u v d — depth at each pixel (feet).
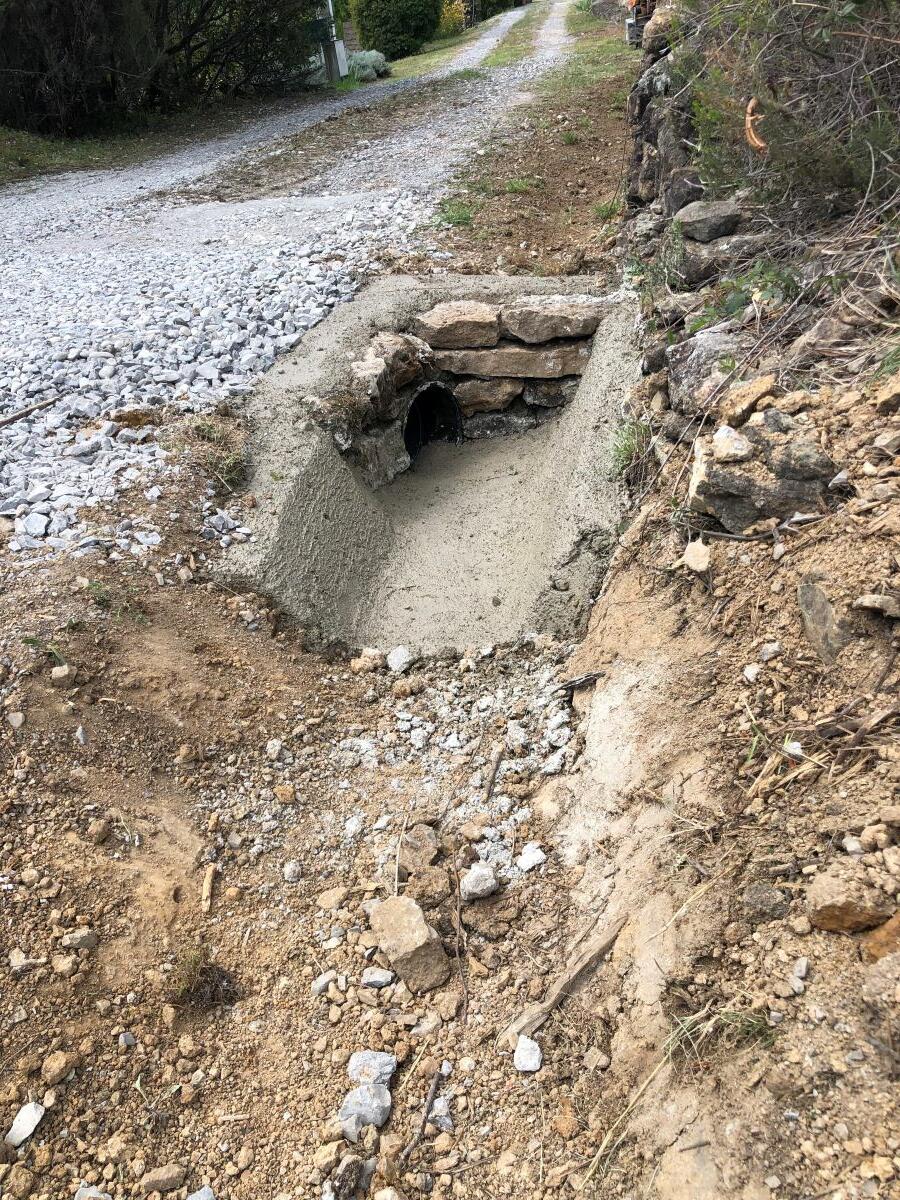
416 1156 9.00
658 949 9.34
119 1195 8.79
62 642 12.96
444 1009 10.21
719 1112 7.72
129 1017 10.00
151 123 59.11
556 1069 9.34
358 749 13.80
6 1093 9.16
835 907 8.00
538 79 56.85
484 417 24.43
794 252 15.98
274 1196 8.80
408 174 37.73
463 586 17.56
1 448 17.34
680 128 22.68
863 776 8.85
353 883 11.73
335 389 20.27
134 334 21.77
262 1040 10.07
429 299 24.27
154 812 11.97
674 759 10.82
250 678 14.24
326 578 16.84
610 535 15.60
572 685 13.58
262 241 29.63
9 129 52.60
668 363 16.37
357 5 97.30
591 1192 8.19
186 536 15.85
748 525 11.86
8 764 11.56
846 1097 7.10
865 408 11.59
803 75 15.67
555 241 30.30
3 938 10.11
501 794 12.69
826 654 9.92
